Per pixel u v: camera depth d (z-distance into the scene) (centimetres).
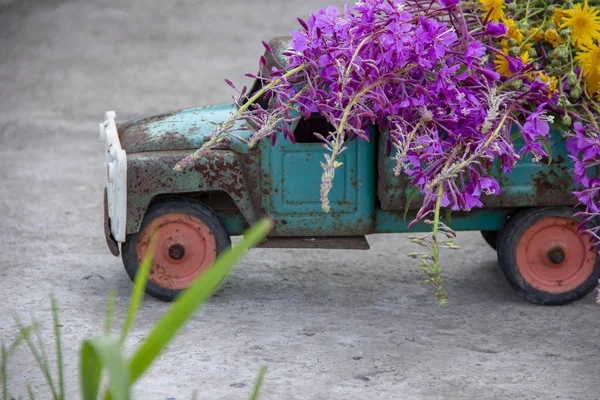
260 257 1013
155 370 699
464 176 773
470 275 958
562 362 727
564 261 852
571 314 841
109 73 1995
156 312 825
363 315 832
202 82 1917
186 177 809
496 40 779
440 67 747
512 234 846
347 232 834
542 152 766
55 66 2062
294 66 766
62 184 1283
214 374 693
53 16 2647
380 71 725
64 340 755
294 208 825
